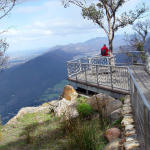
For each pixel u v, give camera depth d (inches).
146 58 450.3
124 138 172.2
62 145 227.9
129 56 548.7
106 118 261.4
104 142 197.9
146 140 118.7
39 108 460.1
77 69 546.9
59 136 261.1
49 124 328.8
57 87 7308.1
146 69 442.0
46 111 431.2
